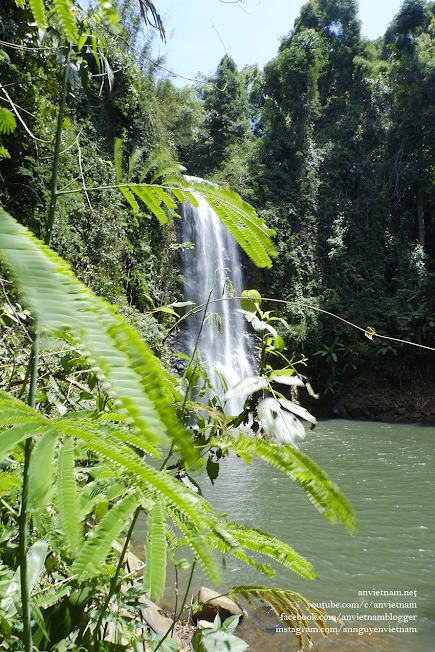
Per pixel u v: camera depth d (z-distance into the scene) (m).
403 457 11.28
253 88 33.19
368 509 7.37
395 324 22.06
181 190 0.67
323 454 11.77
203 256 19.25
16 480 0.64
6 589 0.78
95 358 0.20
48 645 0.69
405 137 27.23
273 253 0.65
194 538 0.44
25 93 4.45
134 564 1.26
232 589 0.85
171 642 0.90
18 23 5.04
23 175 6.73
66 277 0.21
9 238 0.21
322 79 31.92
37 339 0.51
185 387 1.04
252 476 8.80
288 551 0.71
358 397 21.03
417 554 5.59
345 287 23.80
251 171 25.44
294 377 1.11
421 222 26.38
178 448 0.21
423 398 20.44
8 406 0.36
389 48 31.64
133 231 13.73
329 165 26.83
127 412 0.20
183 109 23.86
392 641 3.80
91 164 9.59
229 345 18.98
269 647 3.58
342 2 31.23
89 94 13.05
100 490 0.59
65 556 0.71
